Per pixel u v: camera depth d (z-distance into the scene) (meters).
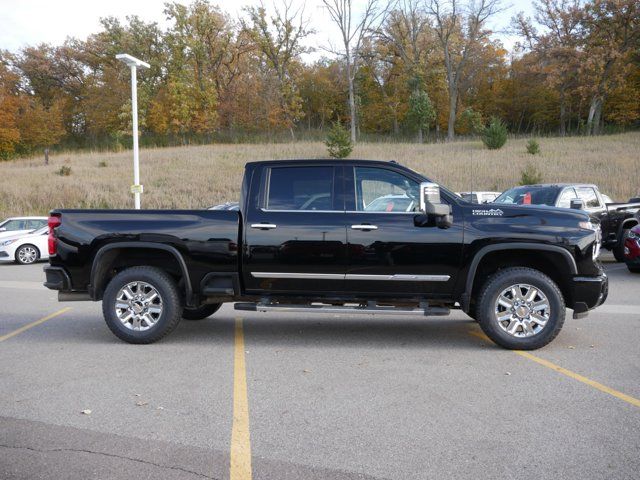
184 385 4.90
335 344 6.43
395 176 6.21
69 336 6.93
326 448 3.59
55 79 75.81
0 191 33.16
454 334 6.96
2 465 3.34
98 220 6.42
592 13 60.22
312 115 78.06
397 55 71.06
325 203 6.21
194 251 6.25
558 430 3.86
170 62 68.25
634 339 6.57
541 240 5.92
